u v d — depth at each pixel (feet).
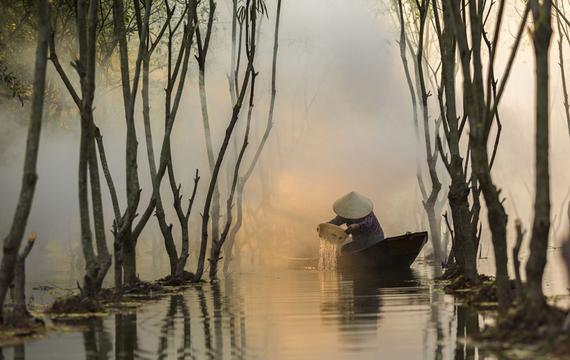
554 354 27.84
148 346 34.24
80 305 45.06
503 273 37.58
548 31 31.27
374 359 30.71
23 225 37.19
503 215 37.40
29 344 34.78
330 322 40.83
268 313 45.03
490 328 33.35
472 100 37.35
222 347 33.96
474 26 38.04
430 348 32.45
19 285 38.81
